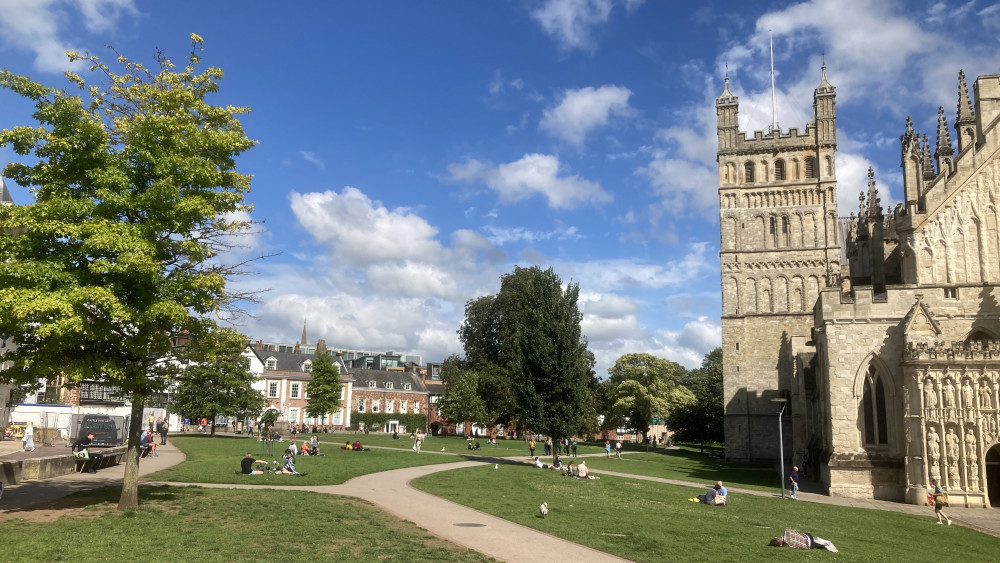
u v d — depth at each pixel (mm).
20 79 21984
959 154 45906
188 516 22719
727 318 78312
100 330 21547
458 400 98125
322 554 18109
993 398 39781
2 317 19984
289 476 37094
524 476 45438
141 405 24266
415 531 22422
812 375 60406
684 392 116562
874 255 61781
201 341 24953
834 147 78750
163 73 25484
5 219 21812
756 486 47938
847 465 43125
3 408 60094
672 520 28031
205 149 24609
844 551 22719
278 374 116250
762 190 80125
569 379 56375
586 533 23344
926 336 42531
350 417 122375
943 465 39875
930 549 24641
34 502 24672
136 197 22781
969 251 44688
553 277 59062
